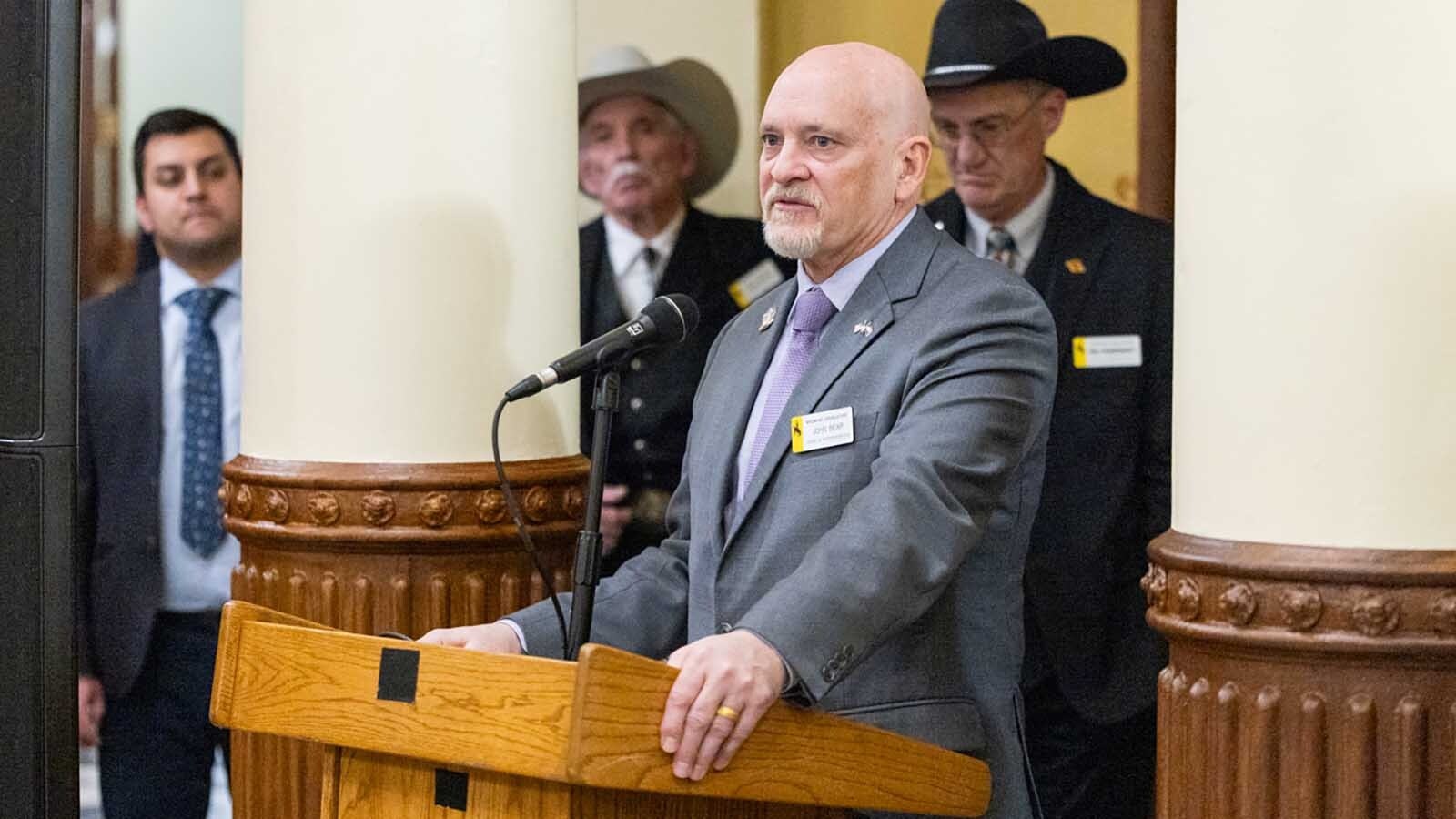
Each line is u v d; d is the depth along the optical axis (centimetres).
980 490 403
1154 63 682
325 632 355
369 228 537
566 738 312
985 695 437
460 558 543
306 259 543
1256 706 389
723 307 770
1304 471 386
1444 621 373
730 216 781
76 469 462
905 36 759
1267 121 390
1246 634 388
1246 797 391
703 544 456
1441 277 374
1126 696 654
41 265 455
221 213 808
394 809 355
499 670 324
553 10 561
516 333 552
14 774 459
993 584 443
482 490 540
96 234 811
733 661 340
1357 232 379
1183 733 407
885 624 378
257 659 368
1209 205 404
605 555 741
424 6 537
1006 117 675
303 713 357
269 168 552
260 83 554
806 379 444
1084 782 657
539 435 557
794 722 351
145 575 795
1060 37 671
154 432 799
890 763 369
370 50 536
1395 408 378
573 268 574
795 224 445
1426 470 377
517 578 552
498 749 322
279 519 543
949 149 686
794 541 429
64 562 460
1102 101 683
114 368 800
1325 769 382
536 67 555
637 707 319
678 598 470
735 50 781
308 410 544
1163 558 411
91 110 823
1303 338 385
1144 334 662
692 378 755
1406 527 378
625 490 744
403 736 338
